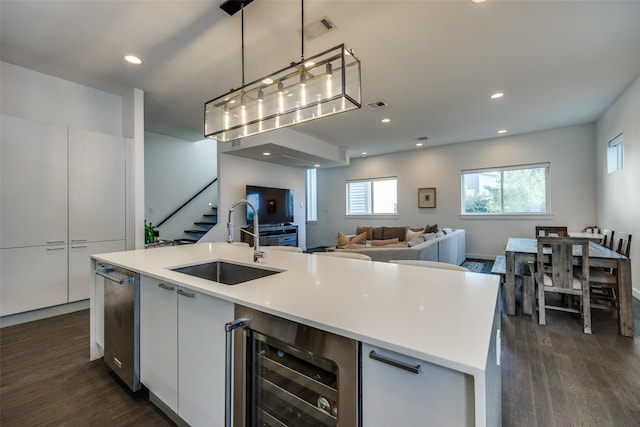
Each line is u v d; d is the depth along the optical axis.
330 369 0.92
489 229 6.34
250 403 1.15
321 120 4.87
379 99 3.94
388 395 0.80
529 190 5.96
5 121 2.76
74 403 1.73
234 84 3.48
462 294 1.21
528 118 4.84
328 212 8.86
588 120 5.04
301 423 1.02
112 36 2.53
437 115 4.63
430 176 7.05
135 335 1.74
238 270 2.00
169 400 1.53
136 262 1.94
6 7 2.14
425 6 2.15
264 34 2.50
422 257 3.56
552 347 2.39
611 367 2.07
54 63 2.98
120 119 3.79
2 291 2.74
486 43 2.64
